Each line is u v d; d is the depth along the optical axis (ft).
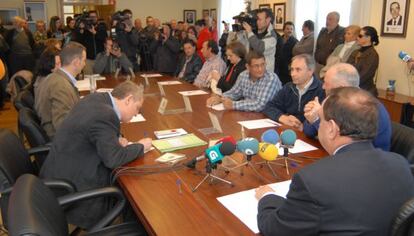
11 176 5.31
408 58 13.15
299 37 19.48
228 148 4.83
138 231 5.15
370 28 13.14
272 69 13.89
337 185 2.94
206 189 4.74
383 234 2.98
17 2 27.58
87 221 5.72
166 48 18.65
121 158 5.53
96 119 5.58
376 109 3.36
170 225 3.88
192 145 6.45
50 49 9.95
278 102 8.87
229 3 27.20
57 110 8.23
